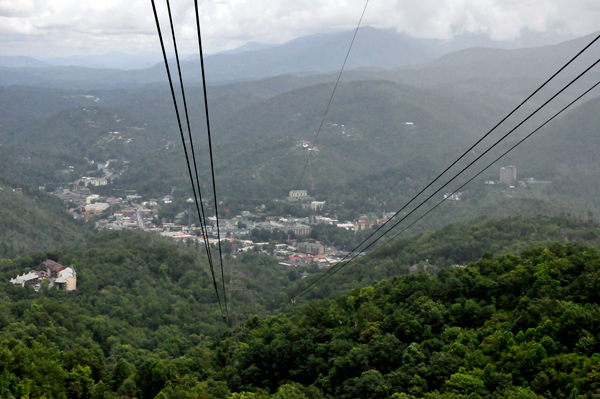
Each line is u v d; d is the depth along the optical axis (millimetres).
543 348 56094
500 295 82875
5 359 66000
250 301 163000
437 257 165000
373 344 76000
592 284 68125
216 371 91938
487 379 54938
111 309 134875
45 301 120812
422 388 58344
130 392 76312
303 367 81688
